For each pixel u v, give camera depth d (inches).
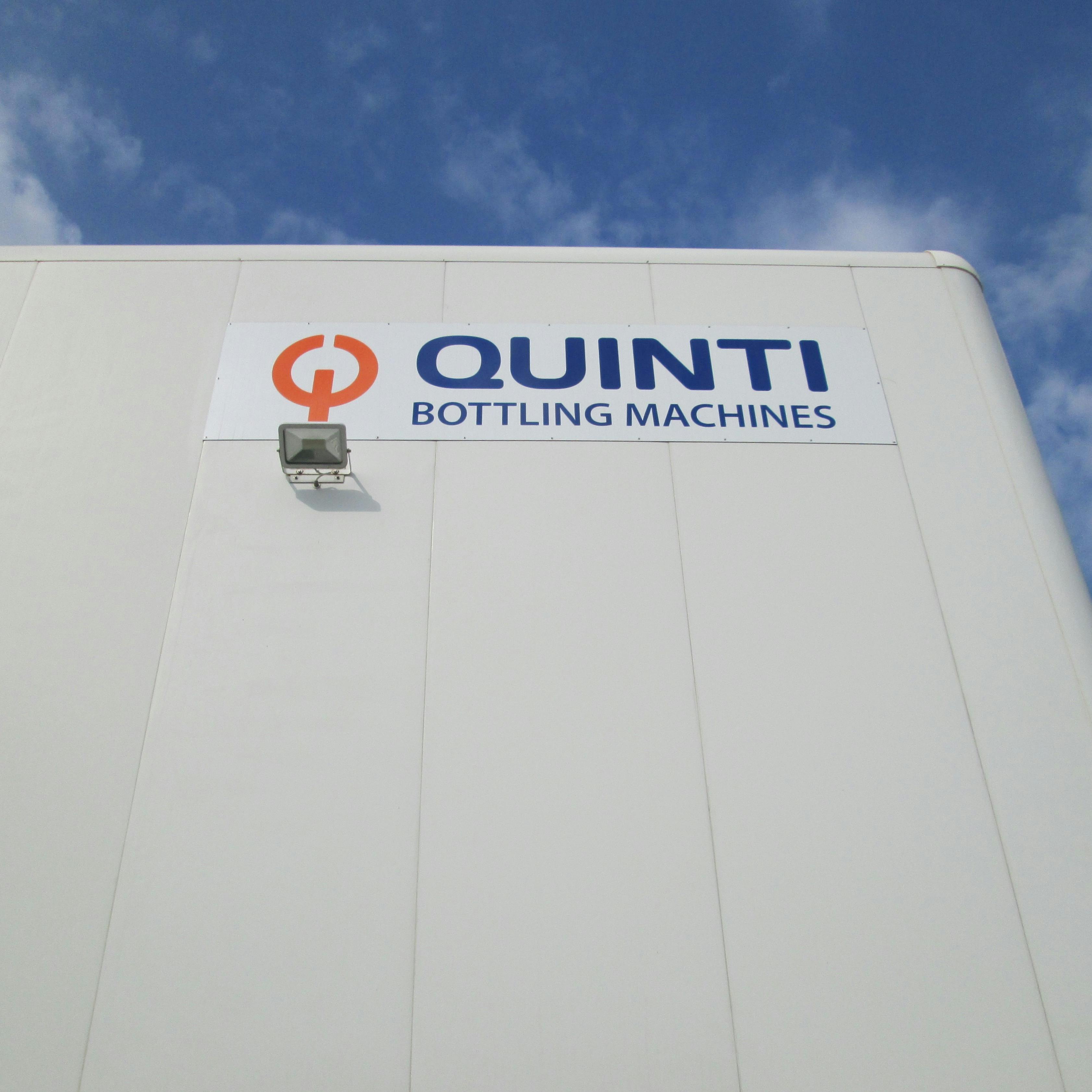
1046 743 114.2
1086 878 105.7
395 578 123.0
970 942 101.7
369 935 100.1
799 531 130.0
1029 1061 95.7
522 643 118.5
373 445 135.3
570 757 111.0
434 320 149.0
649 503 131.4
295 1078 93.0
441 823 106.3
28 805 106.6
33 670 115.5
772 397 143.8
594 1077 93.8
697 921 102.0
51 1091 92.0
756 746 112.7
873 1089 94.0
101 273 151.9
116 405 137.9
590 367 145.4
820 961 100.3
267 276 152.8
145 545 125.3
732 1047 95.7
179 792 107.6
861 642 120.9
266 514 128.0
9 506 128.1
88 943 99.3
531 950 99.8
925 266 161.2
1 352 142.6
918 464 137.5
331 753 110.2
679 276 156.7
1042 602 125.2
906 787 110.7
